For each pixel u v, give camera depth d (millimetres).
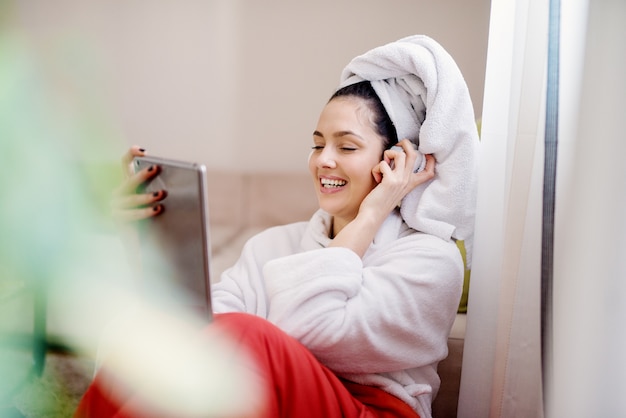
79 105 2107
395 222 1045
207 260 766
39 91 2111
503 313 946
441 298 952
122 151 2109
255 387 732
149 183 842
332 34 1902
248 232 1856
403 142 1012
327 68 1929
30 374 1514
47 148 2082
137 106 2094
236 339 750
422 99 1013
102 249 1681
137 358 785
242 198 1941
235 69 2002
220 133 2049
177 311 828
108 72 2096
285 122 1992
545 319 869
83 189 1949
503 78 979
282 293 909
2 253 1659
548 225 860
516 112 921
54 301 1619
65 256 1676
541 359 876
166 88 2068
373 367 929
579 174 795
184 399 732
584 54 796
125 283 1615
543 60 867
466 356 1035
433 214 1000
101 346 923
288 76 1965
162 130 2090
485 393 1021
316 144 1063
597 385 807
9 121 2051
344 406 820
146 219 849
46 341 1629
